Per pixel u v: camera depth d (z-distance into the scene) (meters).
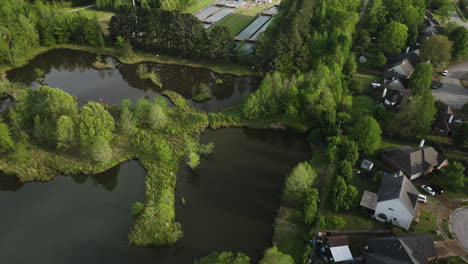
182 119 117.12
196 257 76.88
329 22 159.12
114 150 102.94
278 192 93.31
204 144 109.44
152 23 151.50
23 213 86.75
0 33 142.38
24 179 94.56
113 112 119.38
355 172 96.94
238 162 103.19
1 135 94.69
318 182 94.56
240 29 190.50
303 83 119.06
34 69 150.25
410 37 164.62
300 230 82.12
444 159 98.81
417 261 70.06
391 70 142.38
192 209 87.88
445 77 144.00
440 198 89.94
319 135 109.44
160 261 75.94
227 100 132.12
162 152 99.06
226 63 155.00
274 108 116.75
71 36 167.88
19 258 76.06
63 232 81.81
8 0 167.00
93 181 96.50
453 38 152.00
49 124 101.31
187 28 149.75
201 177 97.44
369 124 98.12
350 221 83.62
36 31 159.12
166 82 143.25
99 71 151.38
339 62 131.50
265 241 80.75
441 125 110.75
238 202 90.12
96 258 76.19
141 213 84.69
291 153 107.50
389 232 81.00
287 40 136.62
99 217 85.75
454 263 72.62
